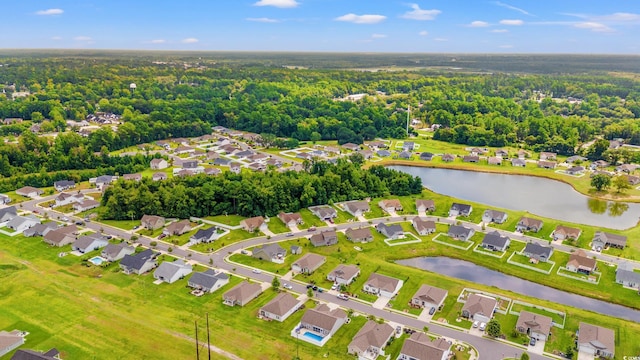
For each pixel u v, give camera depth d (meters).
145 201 164.62
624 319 110.19
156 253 136.62
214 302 112.69
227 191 171.75
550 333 101.62
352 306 111.75
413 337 96.88
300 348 95.75
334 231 154.12
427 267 137.75
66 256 135.25
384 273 128.62
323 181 186.62
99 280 122.00
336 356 93.44
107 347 95.06
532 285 127.06
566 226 159.00
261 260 135.50
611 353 93.12
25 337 97.50
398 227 157.62
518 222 161.88
